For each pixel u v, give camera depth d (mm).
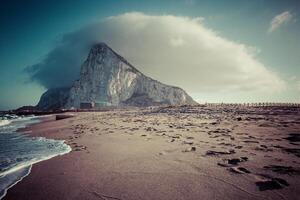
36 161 5258
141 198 2998
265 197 2809
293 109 22172
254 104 35688
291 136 6945
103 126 14445
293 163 4105
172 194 3076
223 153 5168
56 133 12219
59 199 3088
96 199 3037
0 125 25125
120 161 4934
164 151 5742
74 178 3920
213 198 2881
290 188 3018
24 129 16922
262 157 4637
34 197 3195
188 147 6094
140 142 7293
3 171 4523
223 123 12539
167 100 152875
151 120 17594
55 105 177375
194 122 14117
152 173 4004
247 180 3414
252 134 7945
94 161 5027
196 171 3994
